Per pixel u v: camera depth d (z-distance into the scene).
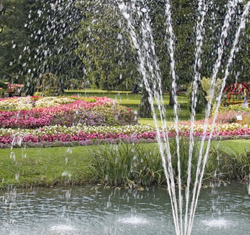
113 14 20.09
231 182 8.47
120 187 7.83
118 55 20.50
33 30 34.88
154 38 19.98
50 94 24.41
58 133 11.57
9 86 32.22
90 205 6.58
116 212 6.21
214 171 8.48
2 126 14.60
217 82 20.09
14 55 34.94
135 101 33.94
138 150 8.38
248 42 22.06
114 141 11.30
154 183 8.20
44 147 10.44
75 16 33.22
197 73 22.11
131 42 19.58
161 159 8.16
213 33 21.56
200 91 23.20
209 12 21.02
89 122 16.00
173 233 5.31
